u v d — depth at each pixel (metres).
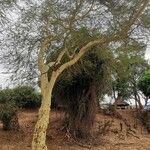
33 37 20.86
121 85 39.06
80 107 26.05
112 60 25.56
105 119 31.86
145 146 26.36
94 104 26.39
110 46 23.89
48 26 20.36
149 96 41.44
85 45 21.05
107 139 27.00
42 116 19.03
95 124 28.80
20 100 32.62
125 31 19.91
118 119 33.94
